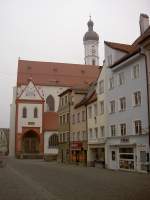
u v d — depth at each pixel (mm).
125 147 37406
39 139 85250
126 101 37688
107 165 41688
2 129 147625
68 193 16781
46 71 99062
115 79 40625
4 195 16094
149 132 32375
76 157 54688
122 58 37594
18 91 90250
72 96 57938
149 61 33031
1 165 45312
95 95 48531
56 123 87688
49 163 56844
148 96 32906
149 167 32344
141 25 42500
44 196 15656
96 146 45875
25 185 20875
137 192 16969
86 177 27266
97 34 121375
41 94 90250
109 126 41781
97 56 120625
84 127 51219
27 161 65812
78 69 102875
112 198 14812
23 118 85688
